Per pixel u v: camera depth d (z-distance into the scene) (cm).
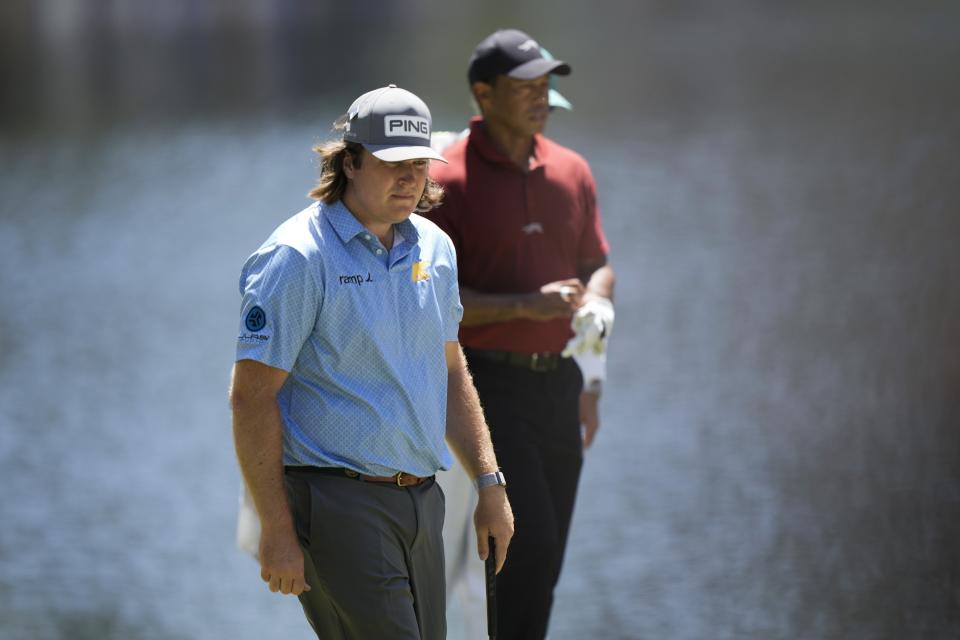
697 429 3378
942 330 4091
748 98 9094
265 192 7675
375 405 1201
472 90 1694
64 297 5659
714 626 2228
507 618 1634
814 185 6488
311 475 1207
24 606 2662
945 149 7038
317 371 1198
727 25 13400
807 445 3180
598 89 9931
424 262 1233
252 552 1552
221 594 2745
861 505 2775
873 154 7056
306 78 11700
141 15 19100
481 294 1641
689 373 3838
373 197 1193
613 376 3841
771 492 2889
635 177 6975
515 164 1683
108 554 2967
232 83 11812
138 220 7144
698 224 5859
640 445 3256
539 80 1662
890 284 4672
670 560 2550
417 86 10425
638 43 12462
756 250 5322
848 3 14225
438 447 1248
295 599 2727
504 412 1661
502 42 1659
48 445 3791
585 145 7938
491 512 1295
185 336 4962
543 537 1636
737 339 4153
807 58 10694
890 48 10900
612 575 2517
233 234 6731
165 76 12650
